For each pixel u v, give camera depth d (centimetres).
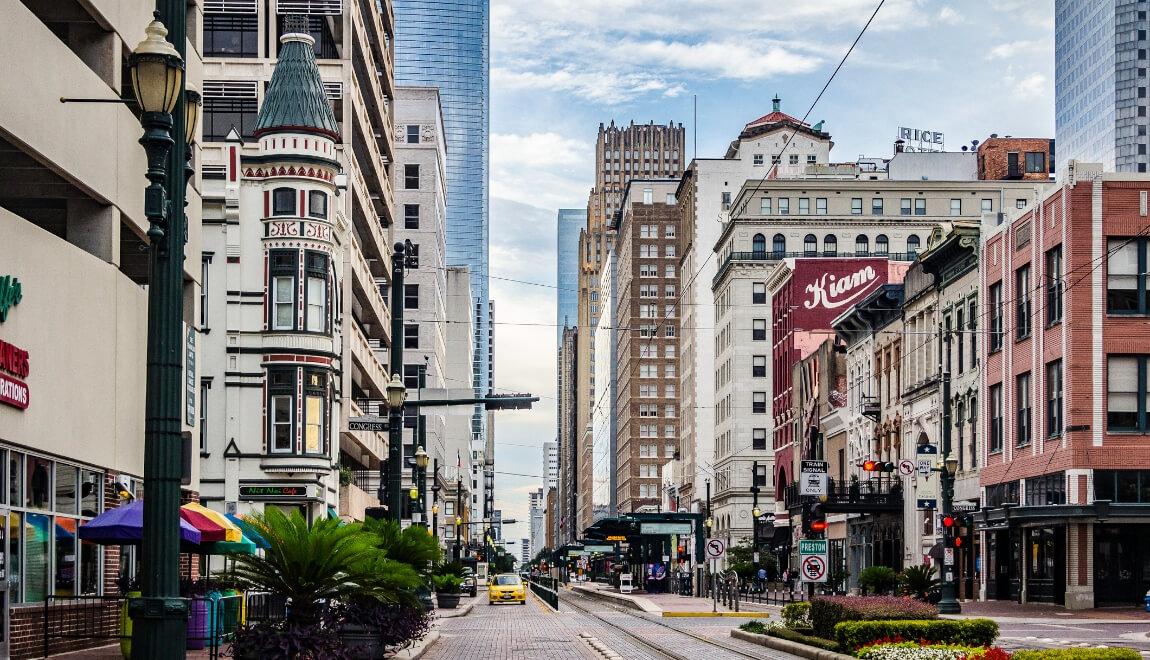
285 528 1989
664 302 17712
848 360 7869
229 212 4678
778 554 9275
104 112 2548
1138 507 4631
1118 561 4756
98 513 2605
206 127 5791
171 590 1288
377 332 7556
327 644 1958
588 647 3322
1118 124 18488
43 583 2298
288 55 4834
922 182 11019
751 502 11106
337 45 5922
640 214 17825
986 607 4906
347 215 5369
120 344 2712
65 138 2316
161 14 1384
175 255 1336
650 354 17675
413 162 11969
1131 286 4875
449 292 16062
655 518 8594
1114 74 18600
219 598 2625
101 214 2630
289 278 4681
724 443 11700
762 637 3291
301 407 4662
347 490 5725
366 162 6606
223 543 2447
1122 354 4834
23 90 2117
